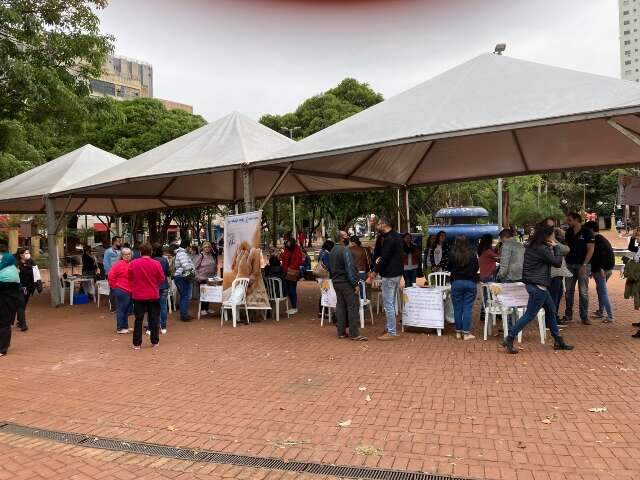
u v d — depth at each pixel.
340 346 8.10
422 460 4.04
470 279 8.11
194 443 4.59
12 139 15.54
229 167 10.81
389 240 8.45
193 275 11.30
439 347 7.75
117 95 81.62
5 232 33.66
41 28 13.52
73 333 10.20
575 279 9.08
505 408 5.07
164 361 7.62
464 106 8.82
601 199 62.34
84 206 19.86
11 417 5.49
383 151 12.76
